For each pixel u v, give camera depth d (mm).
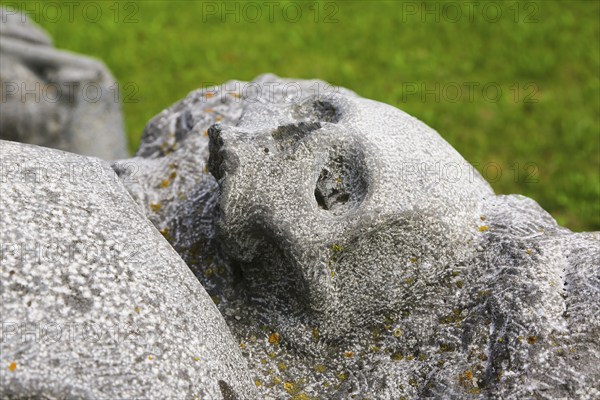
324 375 1386
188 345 1176
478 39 4922
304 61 4871
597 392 1208
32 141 3191
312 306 1371
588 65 4535
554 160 3752
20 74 3219
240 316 1474
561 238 1449
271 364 1403
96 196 1303
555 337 1263
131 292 1176
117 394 1064
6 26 3311
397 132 1480
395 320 1410
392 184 1364
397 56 4828
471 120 4109
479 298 1380
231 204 1337
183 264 1321
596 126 3938
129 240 1253
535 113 4133
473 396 1250
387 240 1370
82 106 3277
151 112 4375
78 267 1162
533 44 4781
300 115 1558
